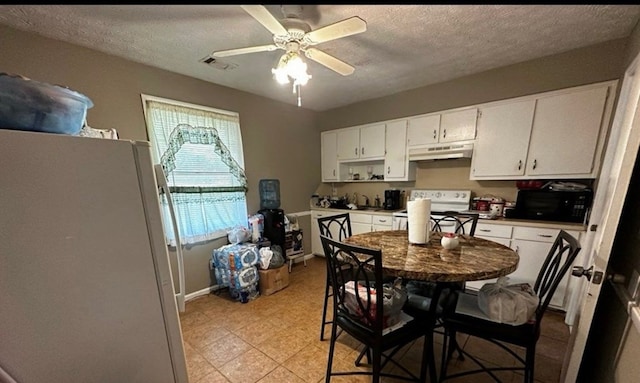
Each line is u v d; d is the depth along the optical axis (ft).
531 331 3.96
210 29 5.77
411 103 10.48
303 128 12.93
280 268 9.19
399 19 5.55
